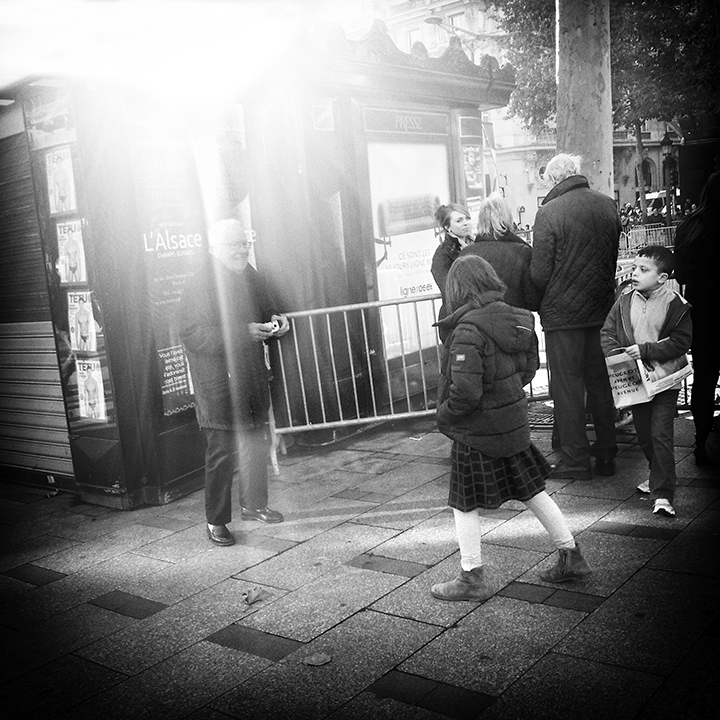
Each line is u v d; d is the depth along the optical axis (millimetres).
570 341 5328
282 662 3428
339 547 4684
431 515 5090
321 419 6836
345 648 3492
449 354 3670
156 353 5688
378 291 7184
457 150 7988
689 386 7828
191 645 3664
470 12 39656
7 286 6328
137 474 5754
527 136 43469
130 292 5574
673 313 4625
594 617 3553
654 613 3541
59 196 5543
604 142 6570
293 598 4051
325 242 6703
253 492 5199
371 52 6656
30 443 6496
